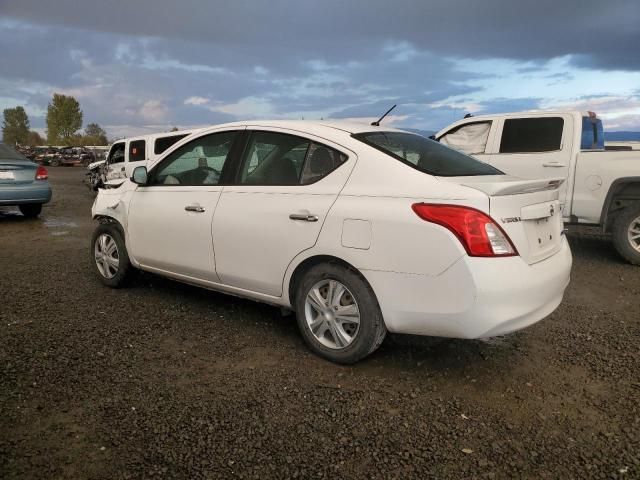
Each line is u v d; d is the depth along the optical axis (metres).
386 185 3.25
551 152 6.77
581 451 2.52
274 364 3.48
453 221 2.94
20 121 133.88
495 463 2.43
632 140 10.20
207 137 4.34
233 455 2.46
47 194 10.66
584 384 3.21
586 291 5.31
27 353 3.57
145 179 4.72
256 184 3.86
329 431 2.68
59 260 6.64
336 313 3.43
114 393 3.04
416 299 3.06
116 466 2.36
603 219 6.43
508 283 2.92
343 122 4.00
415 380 3.26
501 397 3.05
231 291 4.10
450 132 7.76
